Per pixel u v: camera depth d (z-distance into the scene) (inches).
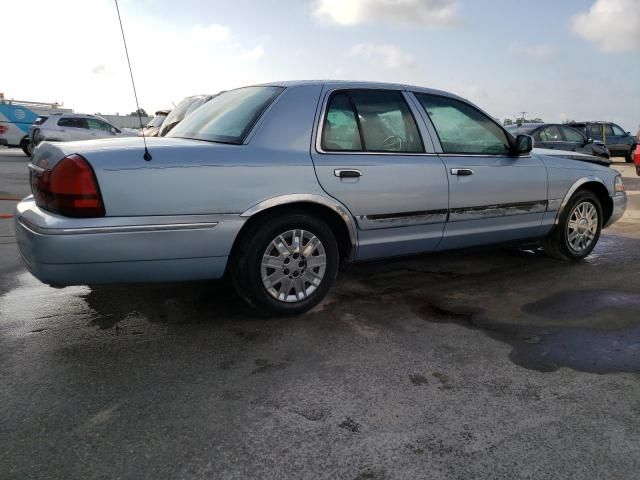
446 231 163.9
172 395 102.0
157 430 90.2
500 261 208.5
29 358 117.1
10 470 79.4
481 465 82.0
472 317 145.7
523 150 178.4
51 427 90.7
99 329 133.9
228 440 87.7
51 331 132.4
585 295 165.9
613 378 110.7
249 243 132.3
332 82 150.1
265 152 132.0
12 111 829.2
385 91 157.1
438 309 151.9
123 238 115.3
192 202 121.0
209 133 143.9
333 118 144.6
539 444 87.5
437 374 111.7
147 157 117.8
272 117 136.9
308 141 138.4
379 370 113.3
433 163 157.5
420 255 164.7
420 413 96.6
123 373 110.6
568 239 202.7
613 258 215.6
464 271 193.2
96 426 91.2
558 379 110.0
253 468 80.9
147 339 128.0
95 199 112.4
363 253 150.0
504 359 119.3
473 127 173.8
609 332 135.4
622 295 166.1
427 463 82.4
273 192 130.0
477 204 168.4
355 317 144.3
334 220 145.7
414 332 134.4
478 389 105.6
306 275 142.1
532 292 168.9
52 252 111.9
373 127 150.9
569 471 80.8
